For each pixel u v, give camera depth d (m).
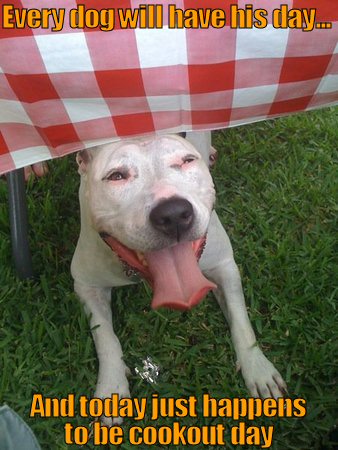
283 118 0.92
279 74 0.37
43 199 0.82
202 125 0.40
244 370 0.61
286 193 0.82
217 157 0.88
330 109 0.94
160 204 0.45
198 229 0.47
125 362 0.65
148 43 0.34
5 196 0.81
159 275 0.48
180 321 0.68
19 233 0.67
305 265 0.71
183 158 0.48
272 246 0.75
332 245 0.75
